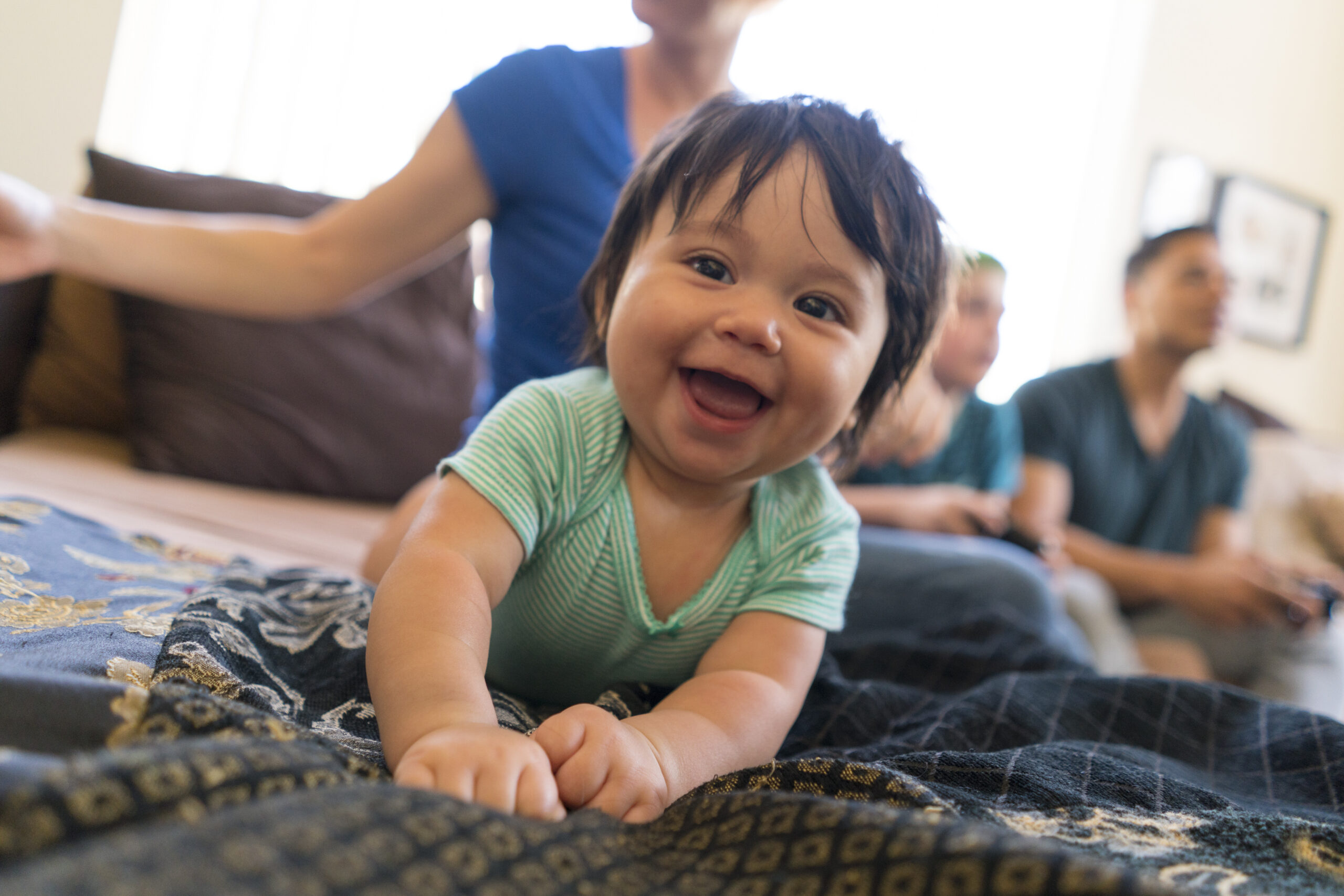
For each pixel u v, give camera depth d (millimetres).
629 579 690
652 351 634
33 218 989
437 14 2395
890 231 680
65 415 1614
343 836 285
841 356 642
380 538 997
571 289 1017
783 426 641
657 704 697
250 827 269
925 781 571
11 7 1876
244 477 1559
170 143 2205
